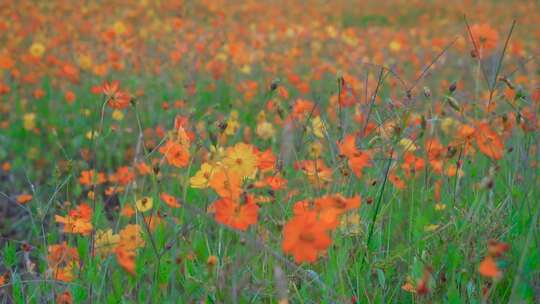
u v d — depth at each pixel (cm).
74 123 472
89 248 205
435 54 639
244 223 152
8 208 376
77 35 662
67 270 202
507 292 185
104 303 192
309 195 237
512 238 196
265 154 186
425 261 189
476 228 202
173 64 543
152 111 473
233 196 158
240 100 493
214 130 223
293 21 964
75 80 479
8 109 496
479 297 180
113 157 435
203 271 195
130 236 198
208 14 965
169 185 315
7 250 220
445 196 232
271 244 210
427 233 209
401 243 210
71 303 185
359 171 196
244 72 509
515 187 217
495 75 224
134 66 547
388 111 224
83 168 373
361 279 185
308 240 133
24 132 471
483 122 224
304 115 285
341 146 196
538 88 246
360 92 382
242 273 189
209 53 575
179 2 888
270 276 187
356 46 629
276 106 276
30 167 416
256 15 1027
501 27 1084
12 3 840
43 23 708
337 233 193
